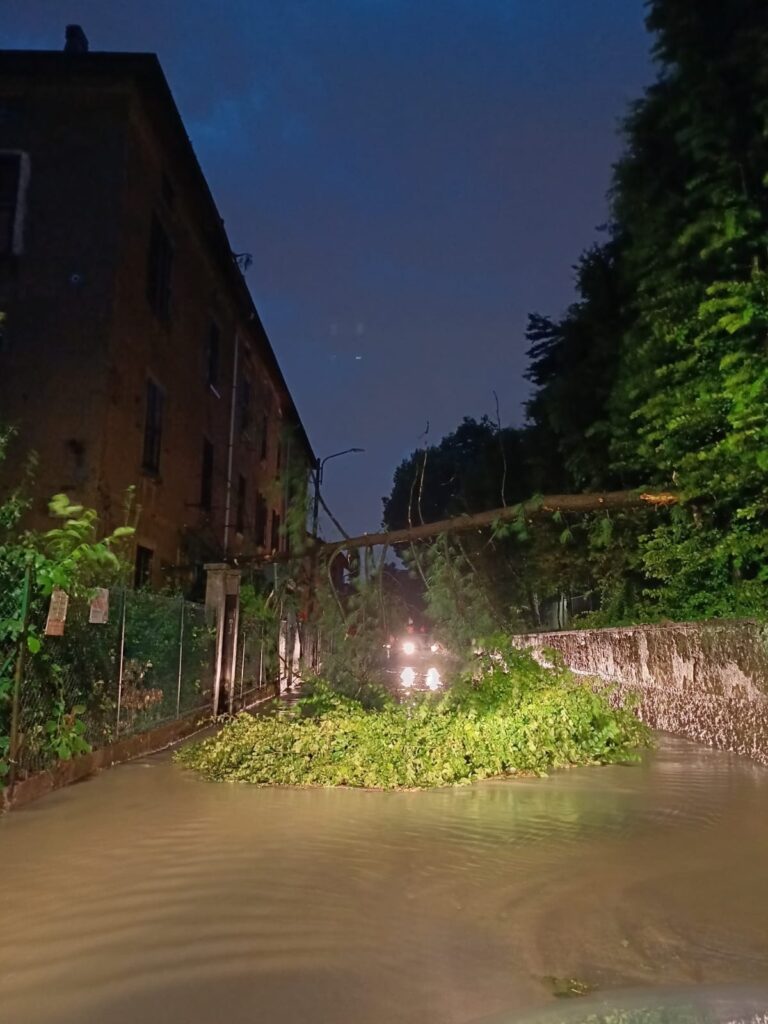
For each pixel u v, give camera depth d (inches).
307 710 618.8
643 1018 147.2
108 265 601.6
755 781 373.4
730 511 499.5
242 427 1016.9
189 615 565.6
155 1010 153.5
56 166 612.4
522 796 343.9
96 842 266.2
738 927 197.0
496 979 168.4
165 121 668.1
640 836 278.4
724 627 463.5
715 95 427.2
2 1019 149.6
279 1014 152.5
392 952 181.3
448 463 1583.4
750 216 415.8
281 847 261.7
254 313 1002.1
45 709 345.1
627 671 636.7
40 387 588.4
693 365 460.1
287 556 621.0
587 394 668.7
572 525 758.5
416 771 366.0
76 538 374.0
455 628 542.0
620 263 617.0
